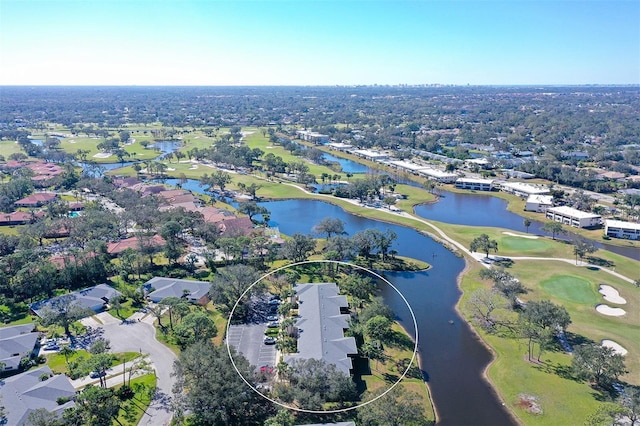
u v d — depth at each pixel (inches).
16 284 5319.9
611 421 3216.0
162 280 5605.3
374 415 3262.8
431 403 3809.1
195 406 3309.5
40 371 3880.4
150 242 6432.1
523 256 6884.8
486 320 5073.8
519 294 5629.9
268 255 6525.6
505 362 4343.0
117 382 3873.0
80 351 4303.6
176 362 3595.0
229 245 6368.1
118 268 5969.5
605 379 3944.4
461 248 7268.7
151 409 3570.4
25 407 3405.5
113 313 5032.0
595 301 5457.7
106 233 7027.6
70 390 3656.5
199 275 6023.6
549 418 3622.0
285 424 3176.7
